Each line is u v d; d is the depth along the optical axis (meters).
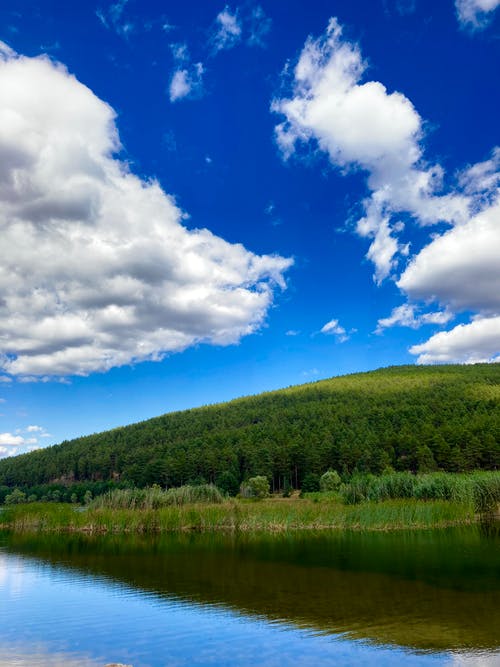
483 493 46.44
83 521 43.94
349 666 11.80
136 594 19.53
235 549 30.66
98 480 167.75
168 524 42.41
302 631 14.49
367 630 14.39
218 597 18.73
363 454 122.25
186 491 54.97
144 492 53.34
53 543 35.25
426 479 51.28
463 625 14.62
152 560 27.19
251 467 129.50
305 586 20.16
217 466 130.25
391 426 155.25
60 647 13.80
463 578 20.98
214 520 42.50
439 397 192.88
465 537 33.69
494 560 24.94
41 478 174.88
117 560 27.41
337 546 30.84
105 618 16.41
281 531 39.75
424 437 126.31
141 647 13.62
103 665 12.46
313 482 107.81
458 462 110.00
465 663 11.77
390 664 11.83
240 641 13.88
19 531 44.06
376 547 29.95
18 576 23.39
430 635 13.80
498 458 110.38
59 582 21.97
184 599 18.61
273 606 17.28
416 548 29.11
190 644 13.77
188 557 27.94
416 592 18.64
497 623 14.77
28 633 14.98
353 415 182.25
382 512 40.59
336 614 16.05
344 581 20.89
